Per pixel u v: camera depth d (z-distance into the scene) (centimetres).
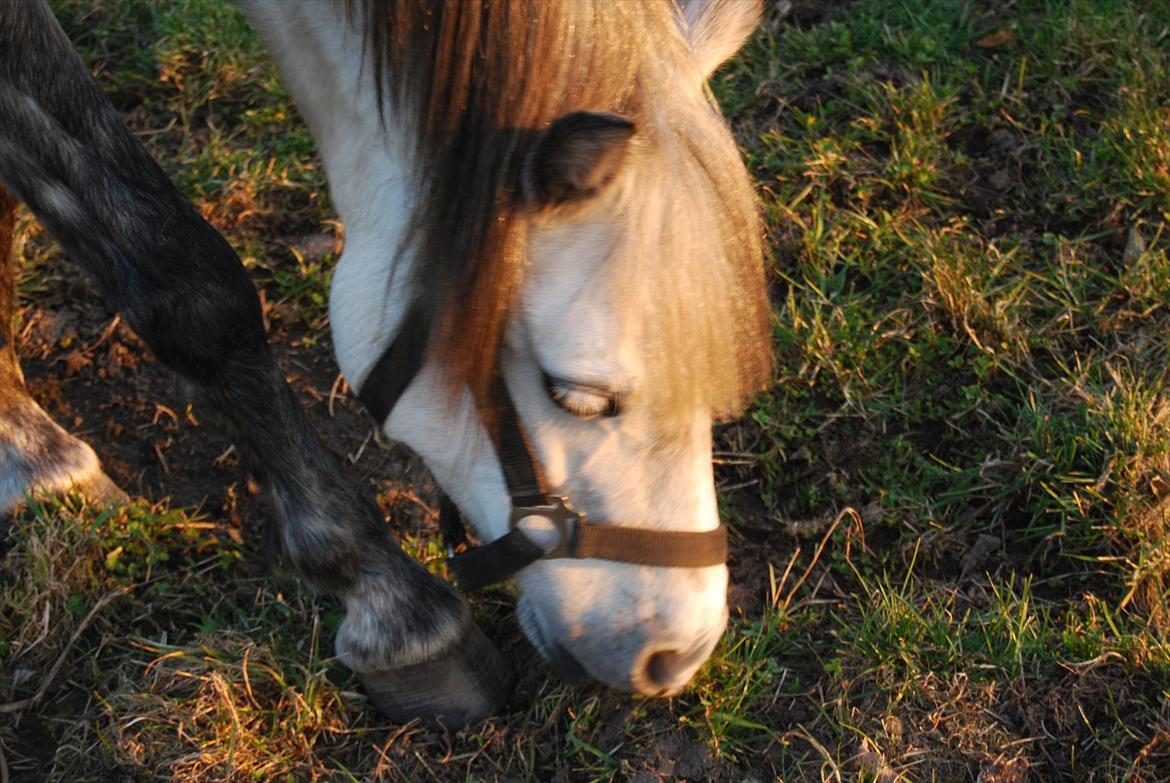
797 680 216
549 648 187
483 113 146
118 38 352
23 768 208
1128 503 232
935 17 339
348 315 177
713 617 176
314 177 309
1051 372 264
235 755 203
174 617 231
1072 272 279
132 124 331
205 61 336
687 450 164
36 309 285
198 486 255
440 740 210
